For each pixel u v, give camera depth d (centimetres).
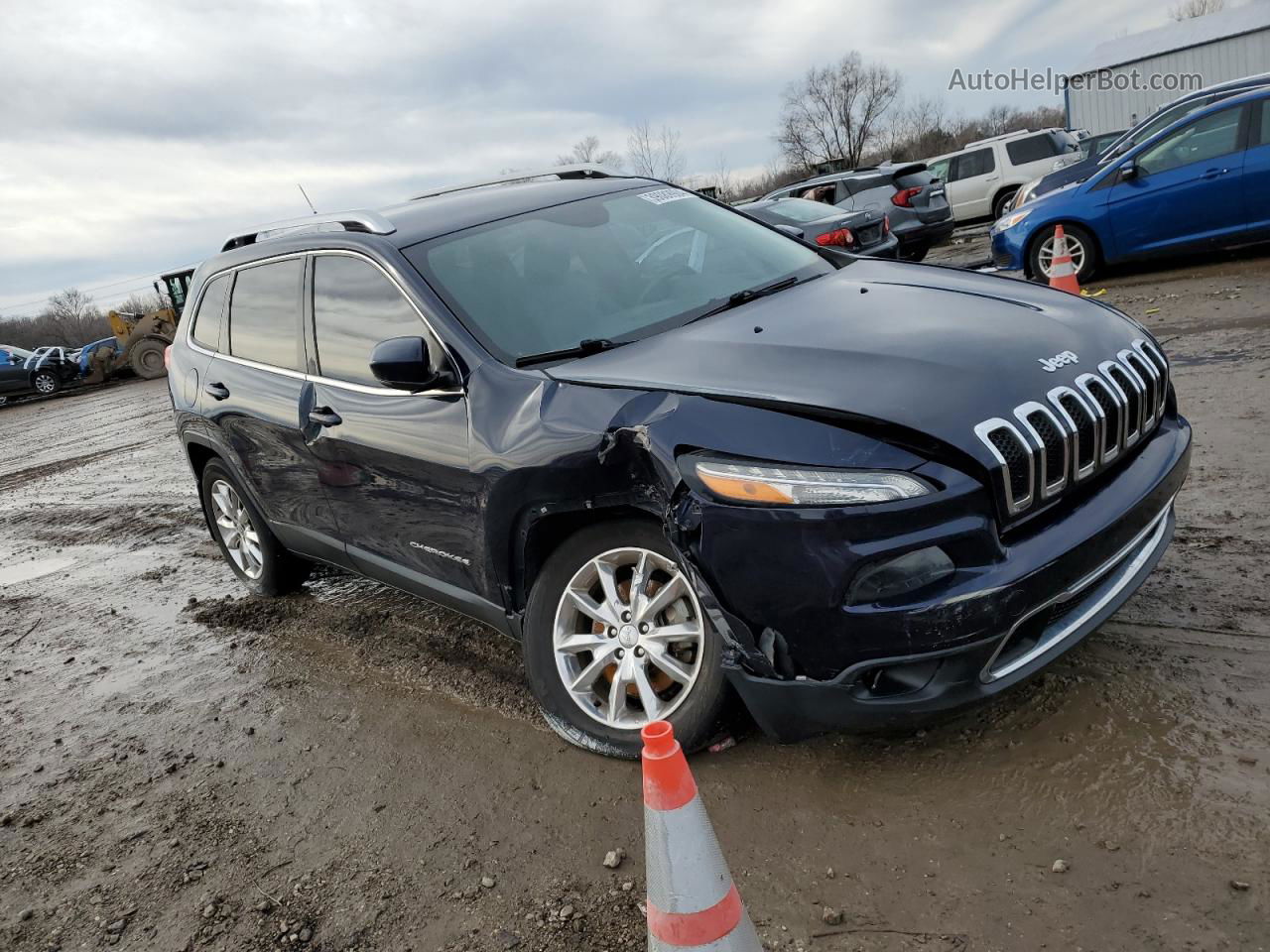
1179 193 909
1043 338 277
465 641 423
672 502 253
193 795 337
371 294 363
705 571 248
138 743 385
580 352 312
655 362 287
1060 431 247
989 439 235
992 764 262
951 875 228
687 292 350
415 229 373
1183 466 286
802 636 239
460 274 346
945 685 234
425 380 311
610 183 422
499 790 302
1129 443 272
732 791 274
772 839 253
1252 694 269
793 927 223
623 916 239
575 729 304
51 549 768
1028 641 246
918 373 253
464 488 312
